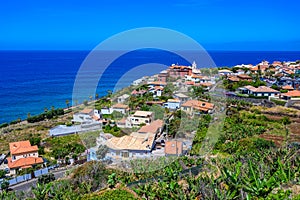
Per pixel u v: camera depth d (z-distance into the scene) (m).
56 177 18.44
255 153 9.72
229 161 9.19
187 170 8.30
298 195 6.23
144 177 7.78
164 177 7.90
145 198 7.43
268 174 7.40
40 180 17.28
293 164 8.66
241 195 6.37
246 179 6.75
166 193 7.29
